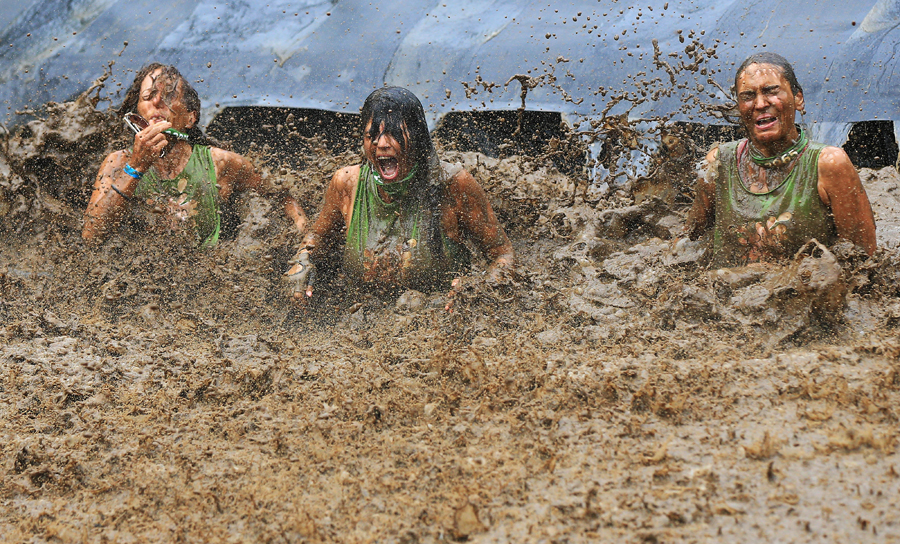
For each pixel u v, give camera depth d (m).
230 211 11.57
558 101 14.60
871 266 8.54
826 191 8.71
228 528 5.86
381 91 9.55
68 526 6.04
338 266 10.84
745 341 7.96
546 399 6.98
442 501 5.86
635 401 6.75
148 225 11.09
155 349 8.90
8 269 11.09
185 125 11.26
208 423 7.14
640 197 11.75
